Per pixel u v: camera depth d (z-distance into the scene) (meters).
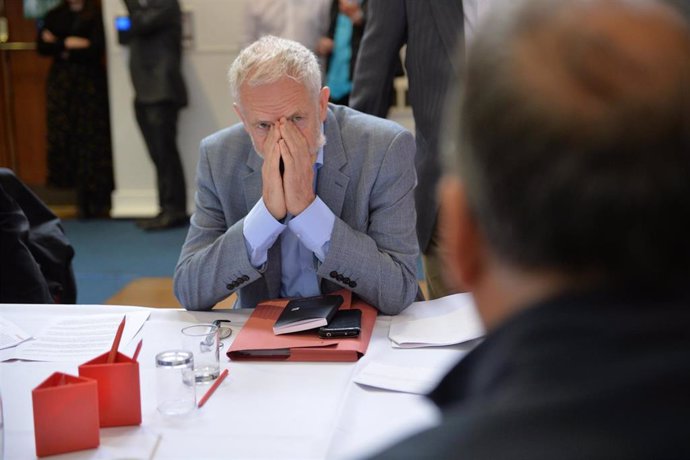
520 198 0.46
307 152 1.80
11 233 2.27
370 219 1.95
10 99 6.89
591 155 0.44
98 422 1.23
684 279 0.46
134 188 6.35
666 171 0.44
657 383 0.42
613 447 0.41
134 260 5.18
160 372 1.34
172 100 5.78
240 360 1.57
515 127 0.45
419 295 2.09
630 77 0.44
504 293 0.50
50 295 2.38
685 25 0.46
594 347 0.44
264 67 1.77
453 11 2.38
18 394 1.43
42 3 6.33
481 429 0.43
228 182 2.00
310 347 1.56
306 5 5.12
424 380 1.43
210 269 1.86
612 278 0.46
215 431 1.27
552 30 0.46
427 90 2.44
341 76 5.11
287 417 1.32
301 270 1.97
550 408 0.43
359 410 1.34
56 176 6.32
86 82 6.16
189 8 5.99
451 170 0.53
